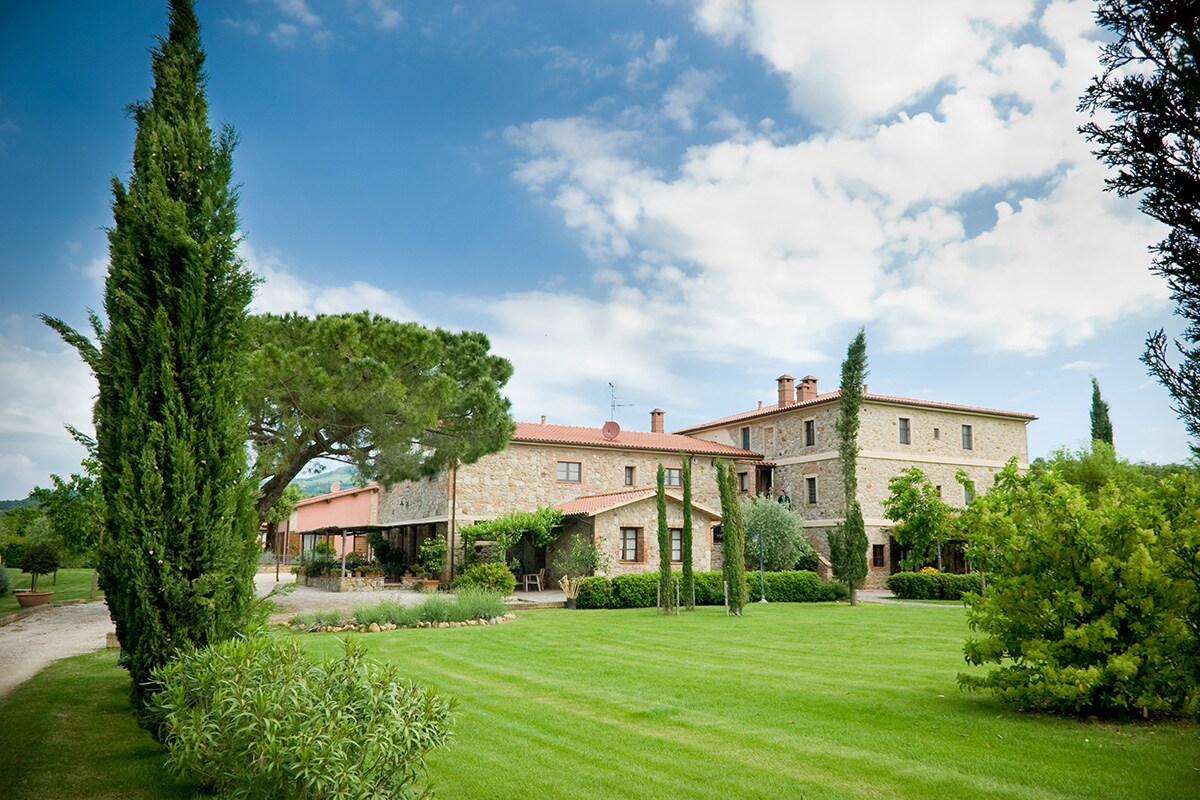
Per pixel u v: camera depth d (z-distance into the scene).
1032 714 7.75
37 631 15.58
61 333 6.54
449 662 11.55
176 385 6.84
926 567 32.22
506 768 5.99
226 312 7.22
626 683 9.73
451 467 21.42
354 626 16.42
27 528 31.08
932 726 7.28
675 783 5.60
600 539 26.92
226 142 7.60
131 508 6.46
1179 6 4.40
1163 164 4.56
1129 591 7.34
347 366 15.72
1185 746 6.47
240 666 5.14
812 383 37.03
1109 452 29.97
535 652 12.68
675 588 23.62
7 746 6.57
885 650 12.92
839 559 29.41
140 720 6.47
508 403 21.03
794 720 7.59
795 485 34.81
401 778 4.81
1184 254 4.53
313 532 35.03
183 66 7.54
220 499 6.84
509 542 26.75
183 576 6.59
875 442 32.72
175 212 6.94
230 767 4.61
